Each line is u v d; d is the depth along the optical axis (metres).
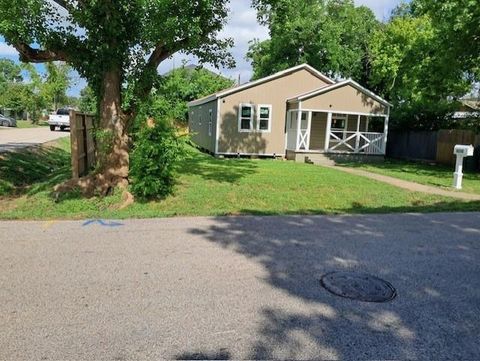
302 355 2.87
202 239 5.64
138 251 5.04
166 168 9.02
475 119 19.02
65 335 3.06
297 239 5.79
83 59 8.68
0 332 3.09
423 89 19.30
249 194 10.04
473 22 15.23
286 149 22.17
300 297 3.83
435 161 20.53
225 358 2.82
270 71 36.22
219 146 21.16
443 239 6.02
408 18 26.66
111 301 3.64
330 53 32.59
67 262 4.60
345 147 22.77
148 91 9.25
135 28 8.31
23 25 7.77
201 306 3.59
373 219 7.24
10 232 5.79
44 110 50.44
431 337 3.17
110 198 8.62
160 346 2.95
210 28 9.62
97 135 8.91
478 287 4.21
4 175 11.69
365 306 3.68
